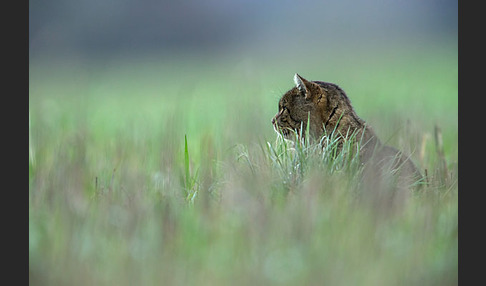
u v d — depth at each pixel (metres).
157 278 10.05
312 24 53.03
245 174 13.20
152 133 19.20
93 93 32.78
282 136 14.40
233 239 10.63
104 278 10.12
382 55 41.34
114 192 13.03
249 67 31.33
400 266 10.20
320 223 10.84
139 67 42.84
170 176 13.92
